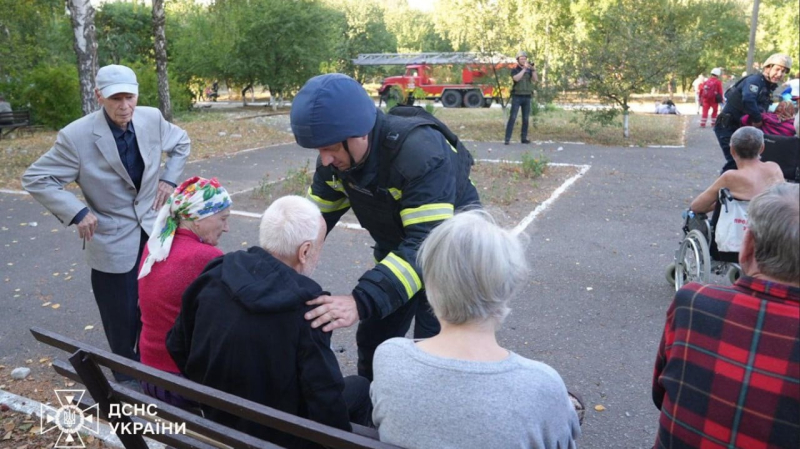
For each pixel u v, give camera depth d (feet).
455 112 78.23
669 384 6.12
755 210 5.91
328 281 19.95
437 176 8.47
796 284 5.69
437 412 5.83
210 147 48.65
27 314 17.83
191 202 9.78
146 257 9.83
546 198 30.50
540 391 5.81
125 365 7.48
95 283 13.15
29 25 86.53
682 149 47.03
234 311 7.56
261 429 8.02
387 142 8.55
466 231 6.15
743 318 5.71
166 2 67.00
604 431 12.13
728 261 16.55
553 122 63.10
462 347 6.13
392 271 7.97
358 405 9.43
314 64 100.58
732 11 117.80
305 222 7.96
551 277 20.06
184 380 7.14
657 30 52.49
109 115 12.68
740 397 5.60
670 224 26.20
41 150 47.14
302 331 7.55
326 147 8.41
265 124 63.77
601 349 15.33
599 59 51.29
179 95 85.87
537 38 99.76
